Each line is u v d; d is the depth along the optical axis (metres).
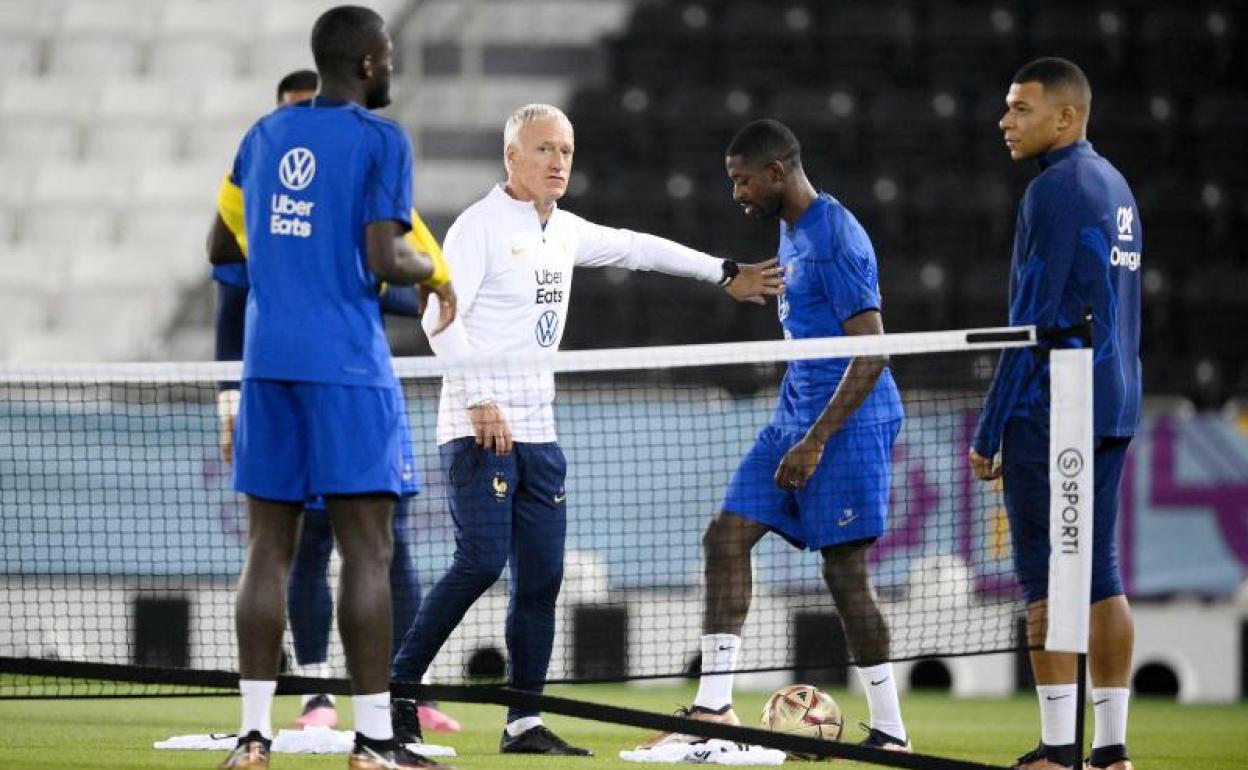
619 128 64.81
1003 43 66.94
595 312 58.31
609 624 41.09
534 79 69.94
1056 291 20.39
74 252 61.38
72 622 38.97
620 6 71.06
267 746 19.09
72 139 65.94
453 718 31.77
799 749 20.41
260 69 68.62
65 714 30.02
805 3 68.69
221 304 27.41
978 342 20.23
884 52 67.31
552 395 24.25
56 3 70.56
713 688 23.75
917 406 42.09
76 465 40.66
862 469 23.28
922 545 35.50
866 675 23.72
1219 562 43.59
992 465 21.27
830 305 23.41
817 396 23.59
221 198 19.97
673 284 58.47
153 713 30.59
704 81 67.62
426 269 19.17
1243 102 64.44
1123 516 43.94
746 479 23.95
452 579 23.41
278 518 19.14
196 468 40.28
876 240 61.19
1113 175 21.02
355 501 18.77
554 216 24.53
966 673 44.53
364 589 18.67
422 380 40.16
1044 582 20.52
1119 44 66.69
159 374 21.77
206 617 38.88
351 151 18.52
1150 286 58.22
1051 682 20.73
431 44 70.44
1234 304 58.19
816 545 23.47
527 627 24.06
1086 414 19.48
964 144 63.62
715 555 23.91
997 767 20.08
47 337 58.16
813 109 64.25
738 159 23.58
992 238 61.16
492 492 23.39
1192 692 43.94
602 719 21.08
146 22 70.06
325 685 21.95
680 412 41.03
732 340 57.88
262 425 18.72
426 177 65.31
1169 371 54.81
